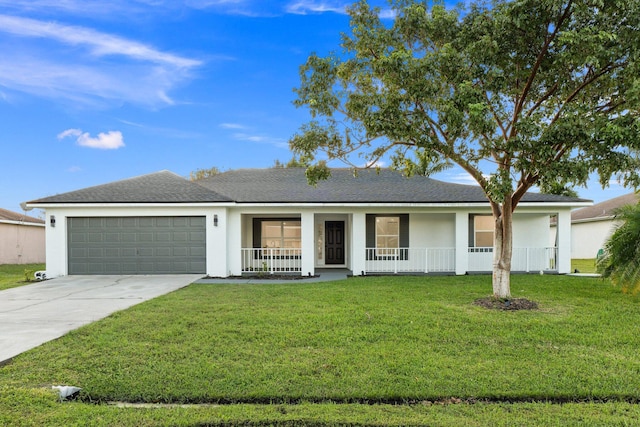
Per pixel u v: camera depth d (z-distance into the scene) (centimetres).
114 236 1298
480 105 614
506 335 567
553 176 630
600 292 927
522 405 364
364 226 1369
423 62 683
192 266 1300
